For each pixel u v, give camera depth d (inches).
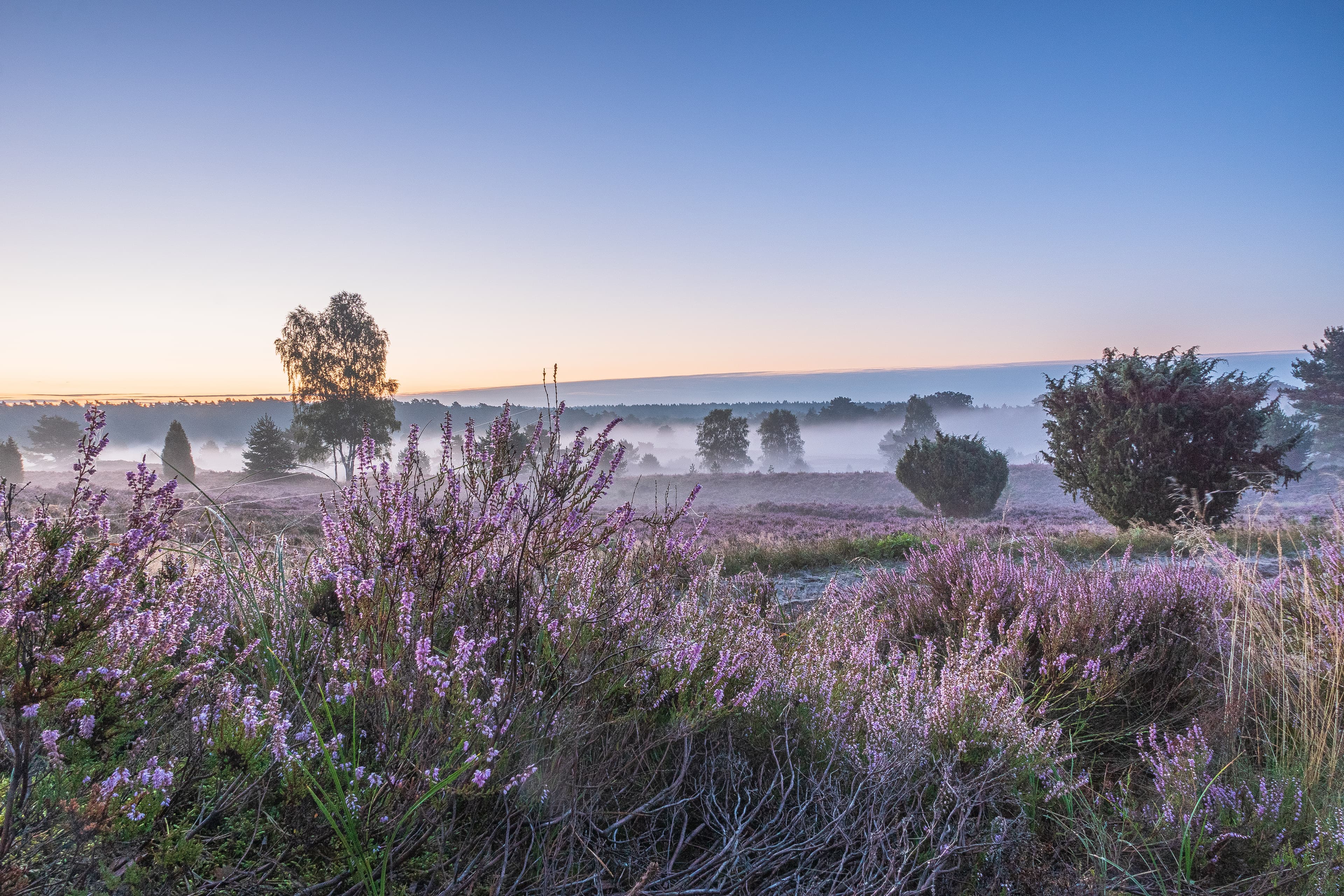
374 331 2202.3
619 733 97.1
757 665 119.3
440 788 73.7
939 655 174.1
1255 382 537.6
